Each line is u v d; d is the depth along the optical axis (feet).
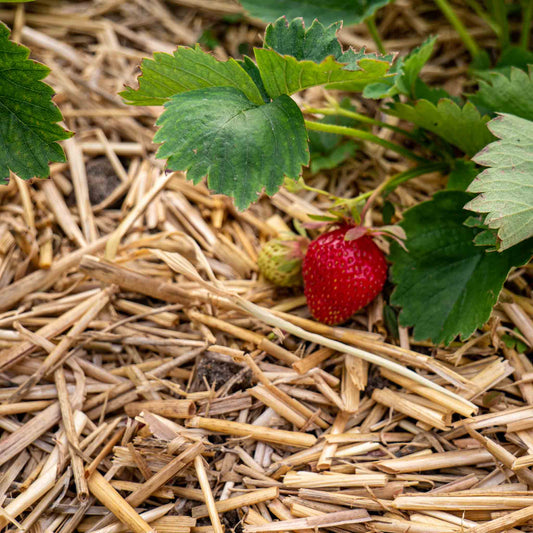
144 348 1.73
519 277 1.76
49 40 2.08
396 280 1.73
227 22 2.15
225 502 1.60
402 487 1.60
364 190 1.90
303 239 1.75
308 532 1.58
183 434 1.63
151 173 1.92
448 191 1.72
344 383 1.69
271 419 1.67
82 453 1.62
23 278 1.77
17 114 1.61
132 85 2.02
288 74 1.58
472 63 1.98
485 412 1.66
